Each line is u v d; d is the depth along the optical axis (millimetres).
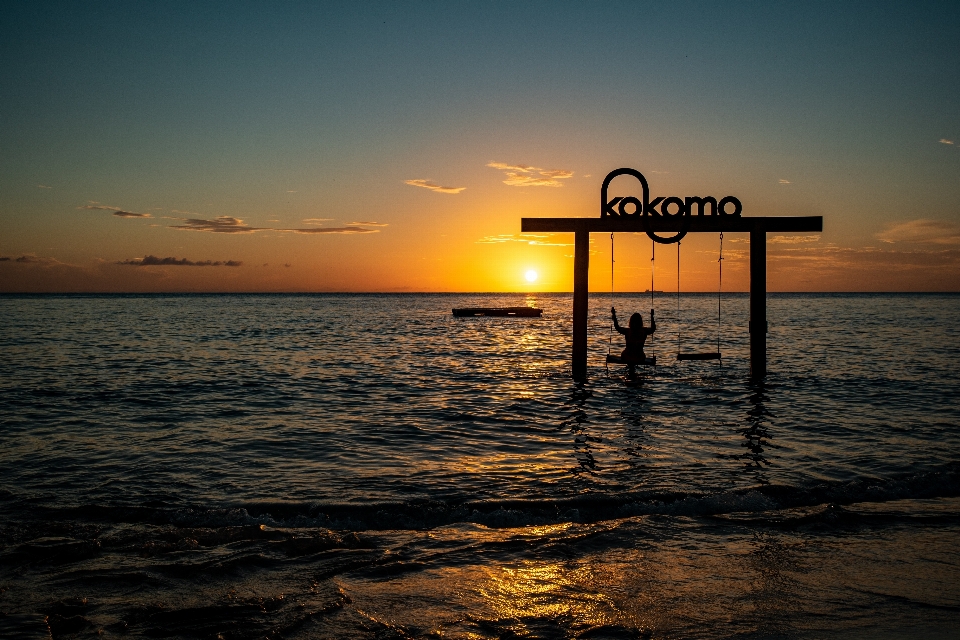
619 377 20547
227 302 152625
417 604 5312
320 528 7266
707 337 37469
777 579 5754
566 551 6461
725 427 12898
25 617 5051
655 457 10516
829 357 25703
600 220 18250
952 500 8102
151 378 20250
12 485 8875
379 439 11938
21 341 34781
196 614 5137
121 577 5828
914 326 48562
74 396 16688
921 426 12727
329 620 5035
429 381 19953
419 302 159875
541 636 4773
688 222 17969
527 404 15766
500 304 142875
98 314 74000
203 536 6883
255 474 9516
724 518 7422
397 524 7434
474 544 6691
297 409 15094
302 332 44938
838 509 7574
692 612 5129
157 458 10445
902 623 4926
